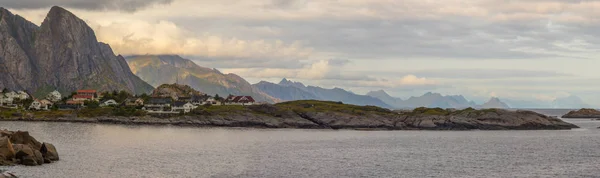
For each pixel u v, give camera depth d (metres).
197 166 110.69
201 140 174.88
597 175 107.62
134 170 103.44
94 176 95.44
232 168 109.12
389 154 140.50
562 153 148.00
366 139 192.38
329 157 131.50
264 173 103.81
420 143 177.00
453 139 197.25
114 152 132.25
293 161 122.38
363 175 103.88
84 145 149.12
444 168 114.69
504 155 141.38
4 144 102.75
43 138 171.38
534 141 191.12
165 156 126.25
